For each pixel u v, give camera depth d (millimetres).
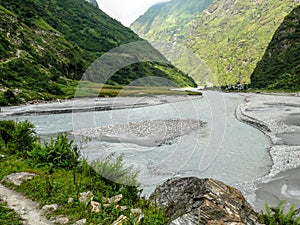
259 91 90000
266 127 27656
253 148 19719
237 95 75562
